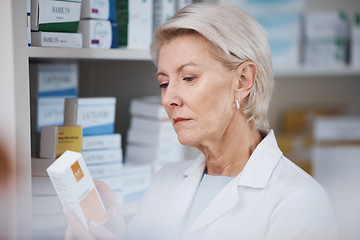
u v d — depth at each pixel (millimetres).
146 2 1562
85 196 1167
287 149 2895
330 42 2691
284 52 2689
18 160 1122
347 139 2732
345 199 2641
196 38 1200
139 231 1470
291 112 3150
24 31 1115
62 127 1333
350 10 3182
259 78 1265
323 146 2729
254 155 1287
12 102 1109
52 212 1328
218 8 1211
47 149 1322
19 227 1128
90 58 1380
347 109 3180
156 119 1806
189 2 1732
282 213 1189
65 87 1749
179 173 1523
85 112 1483
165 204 1460
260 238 1203
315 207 1174
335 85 3227
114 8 1464
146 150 1834
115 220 1396
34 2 1231
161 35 1248
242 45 1208
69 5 1304
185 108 1216
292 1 2740
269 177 1248
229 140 1302
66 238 1223
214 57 1197
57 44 1280
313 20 2699
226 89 1226
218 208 1255
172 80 1227
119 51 1434
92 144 1507
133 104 1879
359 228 2549
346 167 2688
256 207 1231
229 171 1343
